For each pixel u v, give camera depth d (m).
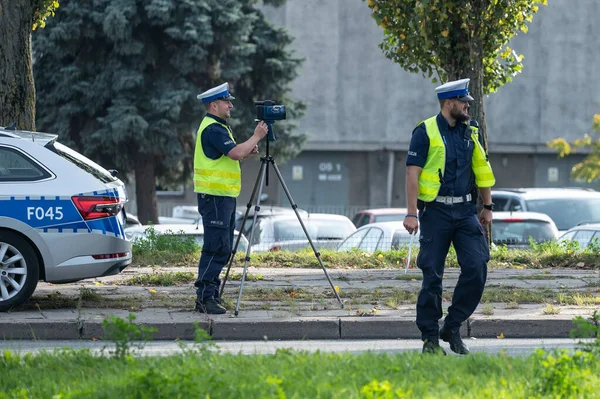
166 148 81.75
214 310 28.55
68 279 29.16
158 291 32.84
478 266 22.34
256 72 88.81
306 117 123.62
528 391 16.64
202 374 17.36
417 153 22.48
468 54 43.16
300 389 16.52
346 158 125.88
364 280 36.22
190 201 123.62
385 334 27.67
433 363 19.27
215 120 28.59
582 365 18.27
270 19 122.38
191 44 82.19
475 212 22.84
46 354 20.77
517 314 28.75
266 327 27.39
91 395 16.55
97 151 84.19
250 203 29.08
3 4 38.81
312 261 42.09
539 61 127.12
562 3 126.94
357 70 124.62
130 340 20.22
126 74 81.50
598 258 42.12
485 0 42.38
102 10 81.88
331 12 124.00
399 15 44.47
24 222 28.64
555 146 113.06
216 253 28.80
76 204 29.08
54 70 83.94
